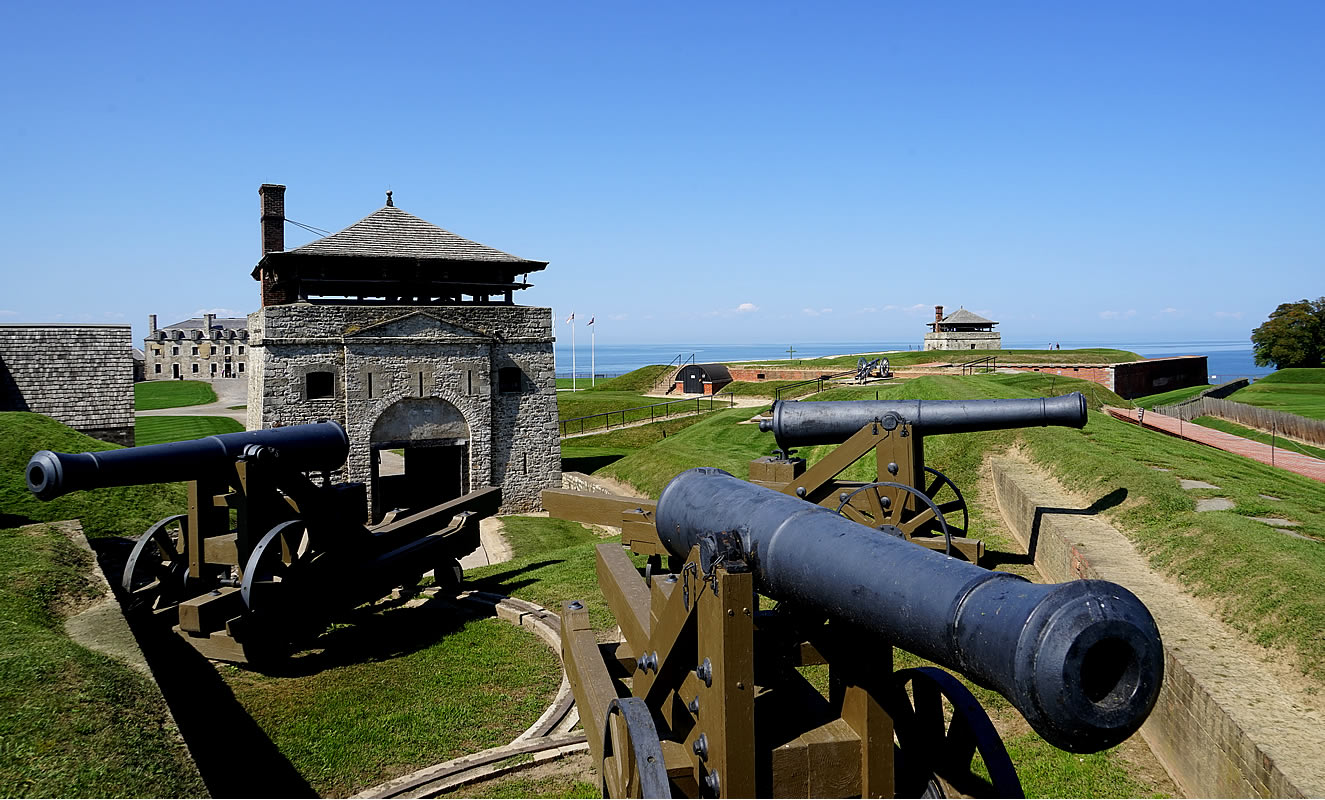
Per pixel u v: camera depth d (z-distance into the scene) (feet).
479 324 81.97
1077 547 30.48
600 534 69.15
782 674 15.14
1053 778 20.29
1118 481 37.96
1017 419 30.55
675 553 17.24
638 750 13.06
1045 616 8.42
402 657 31.58
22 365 93.97
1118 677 8.73
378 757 23.63
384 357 77.10
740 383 160.35
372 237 81.82
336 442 35.14
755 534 13.69
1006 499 43.68
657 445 93.76
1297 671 19.34
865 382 116.98
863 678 13.61
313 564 31.94
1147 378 157.48
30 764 16.88
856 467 57.36
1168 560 27.86
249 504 30.68
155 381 310.45
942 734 14.51
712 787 12.81
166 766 18.13
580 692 18.47
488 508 42.04
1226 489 36.24
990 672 8.96
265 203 86.38
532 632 34.32
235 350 339.16
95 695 20.67
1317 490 41.09
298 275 78.95
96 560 35.35
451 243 84.94
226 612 29.81
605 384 189.57
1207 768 18.34
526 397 84.64
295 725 25.68
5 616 25.96
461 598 38.73
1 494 49.21
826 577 11.82
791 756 13.39
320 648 32.71
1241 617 22.53
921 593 10.18
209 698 27.66
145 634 30.96
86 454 27.53
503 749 23.38
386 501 85.30
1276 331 203.72
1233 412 95.50
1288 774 14.89
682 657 14.97
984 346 226.99
